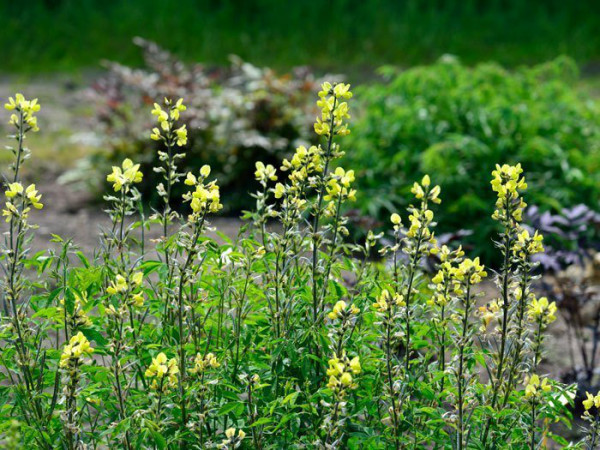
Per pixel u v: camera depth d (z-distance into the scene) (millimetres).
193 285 2404
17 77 13156
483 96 7113
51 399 2521
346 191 2488
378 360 2482
